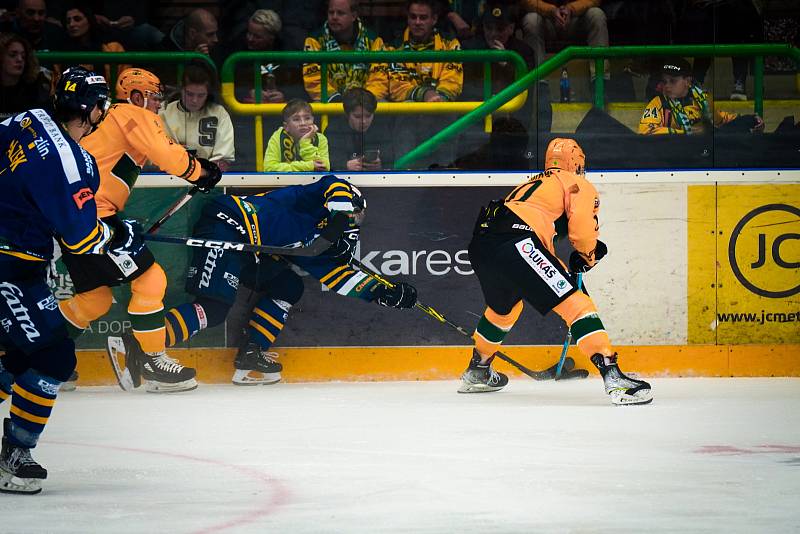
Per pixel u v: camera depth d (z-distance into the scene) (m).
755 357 25.52
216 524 11.58
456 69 26.36
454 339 25.42
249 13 26.44
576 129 26.25
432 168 26.11
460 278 25.44
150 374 23.23
